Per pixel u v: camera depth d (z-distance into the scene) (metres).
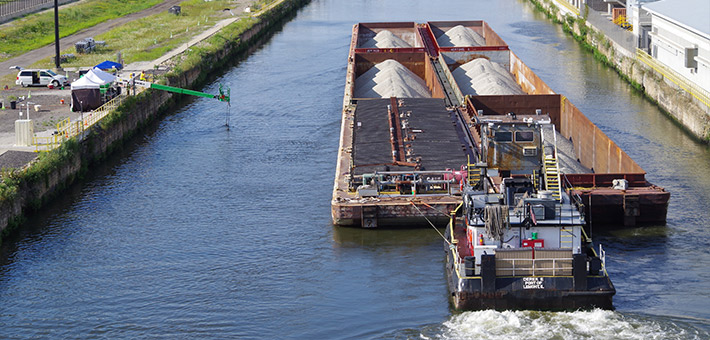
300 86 96.12
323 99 89.19
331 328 39.88
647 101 84.56
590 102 84.25
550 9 145.38
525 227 40.09
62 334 40.41
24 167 58.91
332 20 151.00
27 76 87.31
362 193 51.53
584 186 51.25
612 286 38.75
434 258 47.19
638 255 46.78
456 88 74.94
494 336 37.16
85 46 108.06
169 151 71.62
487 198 42.50
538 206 39.81
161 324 41.06
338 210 50.31
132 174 65.38
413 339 38.06
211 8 156.38
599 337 36.75
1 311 42.88
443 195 51.59
